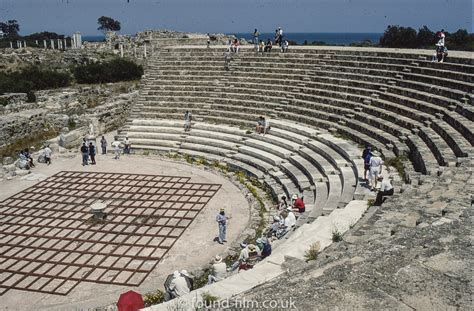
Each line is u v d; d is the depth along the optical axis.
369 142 23.09
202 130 33.47
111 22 101.12
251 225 20.05
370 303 5.83
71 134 33.47
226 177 27.11
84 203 23.06
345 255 8.34
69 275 16.28
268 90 34.69
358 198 17.16
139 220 21.05
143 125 35.78
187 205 22.95
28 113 35.16
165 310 9.42
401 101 25.31
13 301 14.74
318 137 26.38
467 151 16.39
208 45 45.28
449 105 21.83
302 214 18.77
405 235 8.12
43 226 20.33
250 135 30.48
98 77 56.47
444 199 12.00
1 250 18.14
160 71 40.84
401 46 53.59
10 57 68.19
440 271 6.46
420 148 18.97
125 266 16.89
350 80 30.73
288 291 6.46
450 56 27.05
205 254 17.80
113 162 30.14
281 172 25.20
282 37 38.31
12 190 24.91
